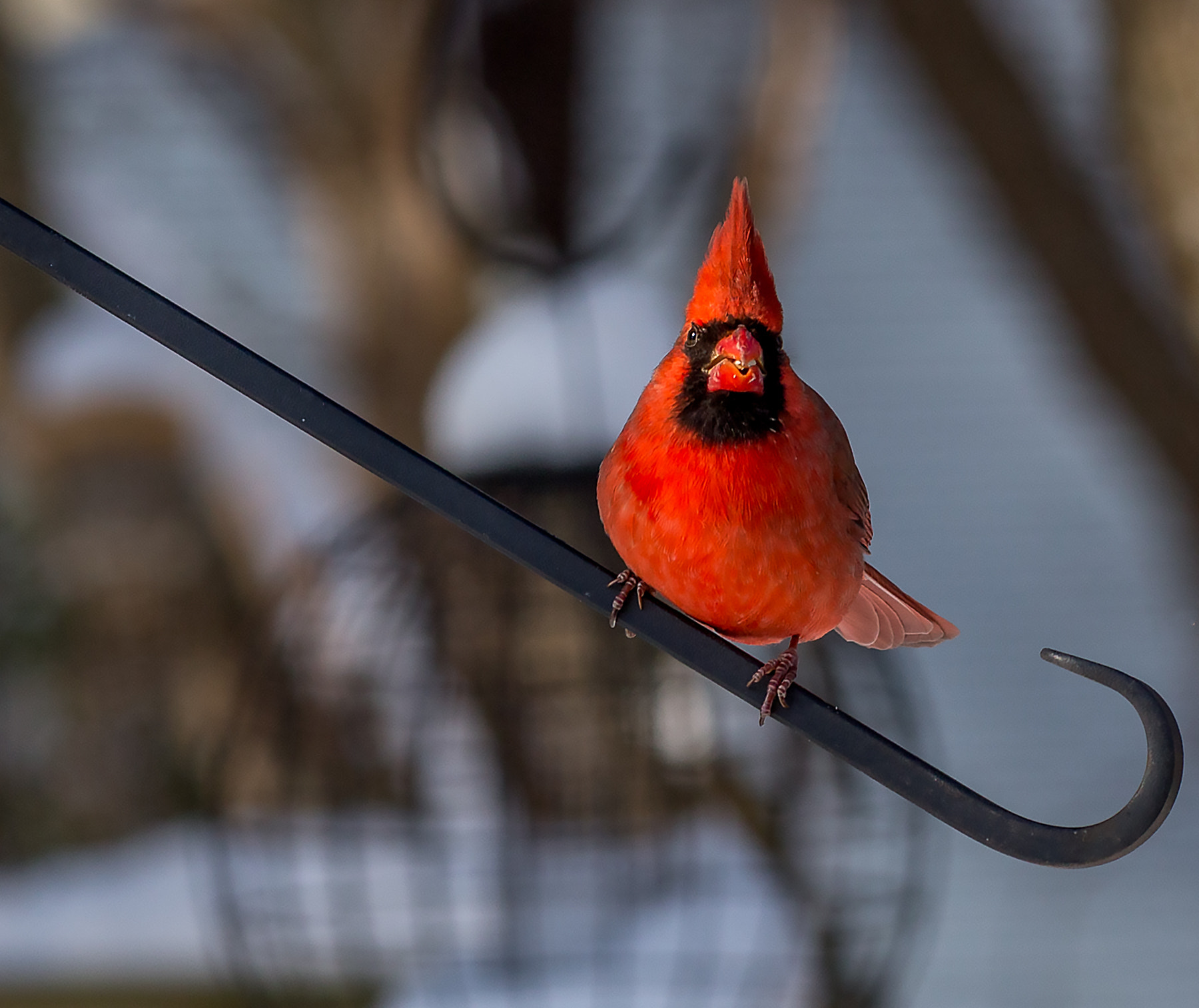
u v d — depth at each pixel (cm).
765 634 402
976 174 981
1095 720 1245
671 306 655
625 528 381
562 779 646
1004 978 1162
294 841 685
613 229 704
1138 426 998
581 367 603
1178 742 285
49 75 1123
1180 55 952
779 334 371
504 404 596
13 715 1053
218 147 1128
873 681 675
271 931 672
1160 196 965
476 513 336
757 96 984
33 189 1123
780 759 653
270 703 712
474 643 665
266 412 1086
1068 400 1220
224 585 1078
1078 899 1180
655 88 975
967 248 1270
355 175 1013
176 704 1068
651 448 373
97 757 1055
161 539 1072
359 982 657
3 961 874
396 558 684
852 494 394
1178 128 957
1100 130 998
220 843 685
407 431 1010
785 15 985
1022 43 966
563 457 586
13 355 1088
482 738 661
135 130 1127
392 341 1007
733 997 592
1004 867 1187
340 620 686
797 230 1145
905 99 1047
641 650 657
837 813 649
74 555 1074
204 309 1112
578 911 620
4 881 972
